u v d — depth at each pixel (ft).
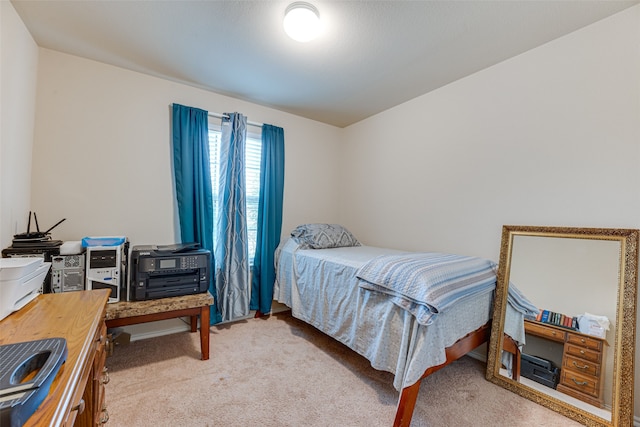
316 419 4.96
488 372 6.30
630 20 5.18
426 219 8.84
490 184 7.22
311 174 11.56
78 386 2.31
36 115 6.65
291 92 8.99
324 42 6.34
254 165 10.14
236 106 9.57
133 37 6.31
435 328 4.83
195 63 7.37
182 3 5.25
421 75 7.77
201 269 7.23
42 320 3.29
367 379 6.19
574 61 5.85
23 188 6.13
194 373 6.26
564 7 5.16
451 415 5.13
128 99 7.78
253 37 6.25
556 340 5.66
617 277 5.06
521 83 6.66
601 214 5.48
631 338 4.76
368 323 5.92
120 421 4.75
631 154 5.16
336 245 9.63
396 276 5.38
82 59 7.19
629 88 5.19
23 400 1.68
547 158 6.22
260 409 5.16
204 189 8.67
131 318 6.23
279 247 10.16
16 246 5.59
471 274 5.93
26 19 5.71
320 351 7.43
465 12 5.30
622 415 4.66
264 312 9.75
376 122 10.77
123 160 7.74
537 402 5.50
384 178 10.37
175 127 8.22
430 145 8.75
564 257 5.76
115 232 7.64
